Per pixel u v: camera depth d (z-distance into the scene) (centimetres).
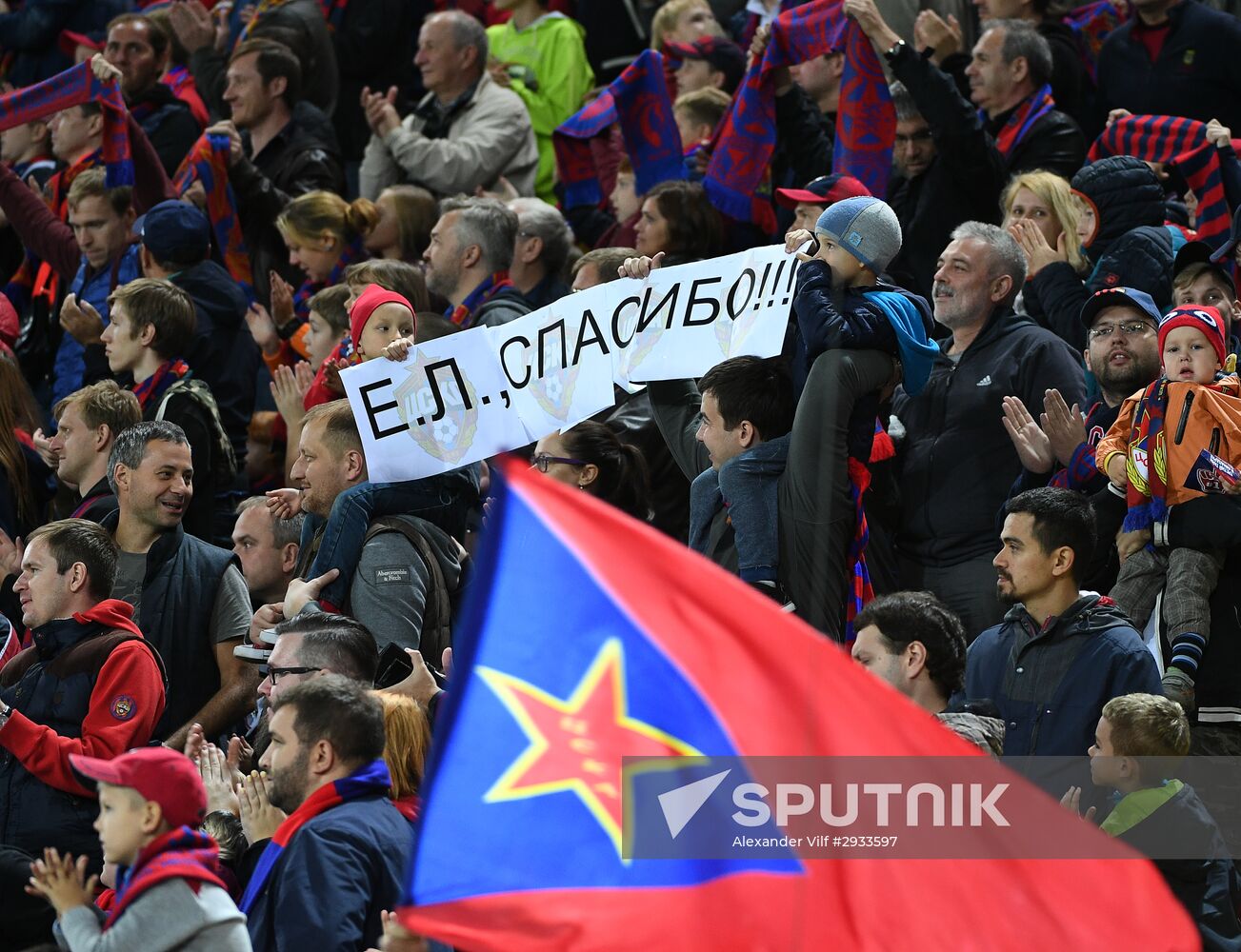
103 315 3278
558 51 3947
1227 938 1761
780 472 2130
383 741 1764
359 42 4009
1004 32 3077
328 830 1677
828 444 1470
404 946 1623
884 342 2127
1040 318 2673
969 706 1939
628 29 4066
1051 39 3300
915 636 1902
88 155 3600
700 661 1276
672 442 2364
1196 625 2069
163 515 2411
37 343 3444
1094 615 2005
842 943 1262
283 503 2534
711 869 1259
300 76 3628
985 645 2066
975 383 2402
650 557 1280
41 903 1959
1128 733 1816
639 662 1276
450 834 1252
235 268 3319
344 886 1647
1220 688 2086
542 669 1271
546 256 2973
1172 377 2170
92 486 2605
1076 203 2717
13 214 3441
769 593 2092
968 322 2430
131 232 3294
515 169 3725
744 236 3038
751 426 2159
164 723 2369
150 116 3775
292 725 1736
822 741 1270
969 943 1266
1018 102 3091
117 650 2164
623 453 2316
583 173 3478
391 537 2217
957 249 2427
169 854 1630
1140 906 1273
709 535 2209
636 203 3228
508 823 1257
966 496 2361
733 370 2170
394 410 2286
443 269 2898
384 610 2188
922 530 2378
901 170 2969
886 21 3394
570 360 2306
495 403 2297
